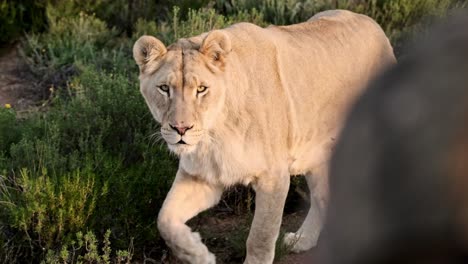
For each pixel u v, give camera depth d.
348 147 0.68
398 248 0.65
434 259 0.64
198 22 11.76
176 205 6.62
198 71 6.23
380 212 0.65
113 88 10.16
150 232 7.73
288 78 7.04
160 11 15.64
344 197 0.67
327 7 14.36
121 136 9.26
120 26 15.60
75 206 7.36
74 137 9.06
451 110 0.64
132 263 7.71
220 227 8.52
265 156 6.66
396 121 0.65
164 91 6.29
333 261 0.69
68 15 15.24
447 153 0.64
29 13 15.90
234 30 6.81
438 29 0.68
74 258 7.30
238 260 7.95
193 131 6.14
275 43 7.01
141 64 6.57
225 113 6.41
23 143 8.55
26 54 14.36
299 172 7.54
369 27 8.17
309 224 8.02
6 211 7.50
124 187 7.73
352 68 7.76
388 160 0.65
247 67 6.64
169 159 8.64
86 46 13.65
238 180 6.66
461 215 0.64
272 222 6.71
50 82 13.09
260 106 6.62
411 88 0.65
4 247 7.17
